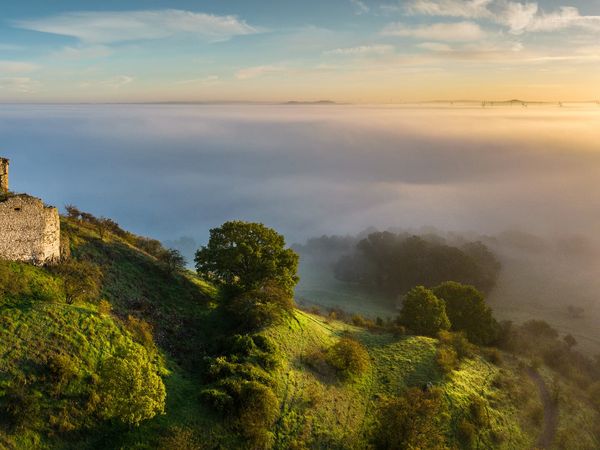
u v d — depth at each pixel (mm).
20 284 48031
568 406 69125
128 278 63156
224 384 46469
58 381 39562
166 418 41438
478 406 59125
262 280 68938
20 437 35188
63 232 64938
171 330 56969
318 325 72312
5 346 40469
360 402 55719
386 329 82500
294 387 52250
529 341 101000
